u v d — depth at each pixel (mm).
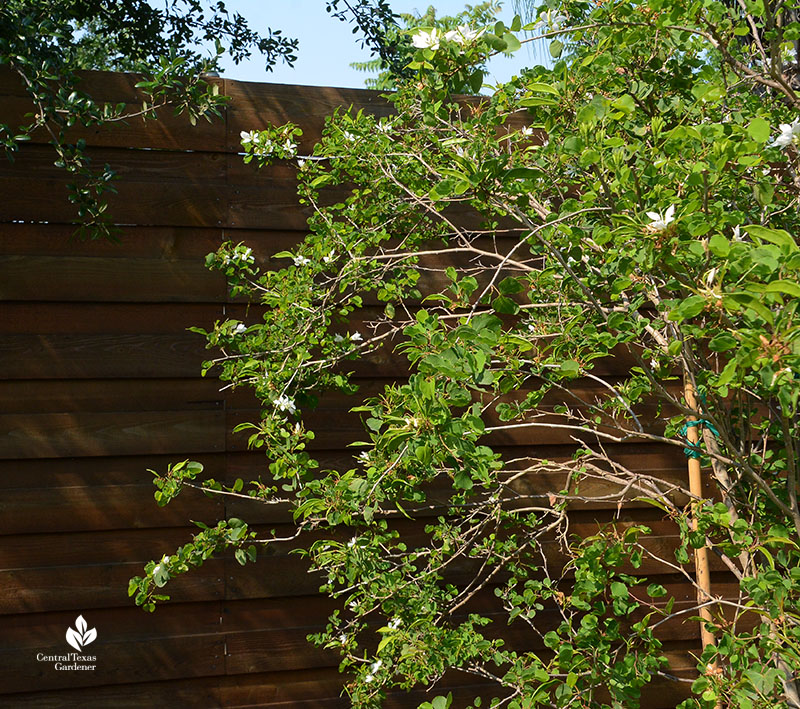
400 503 2588
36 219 2434
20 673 2352
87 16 4793
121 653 2418
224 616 2510
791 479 1646
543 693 1652
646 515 2770
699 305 1187
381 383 2682
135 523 2451
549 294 2293
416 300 2713
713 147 1360
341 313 2383
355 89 2754
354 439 2625
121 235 2514
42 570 2383
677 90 1994
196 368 2535
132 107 2531
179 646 2461
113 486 2445
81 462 2443
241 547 2279
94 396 2463
